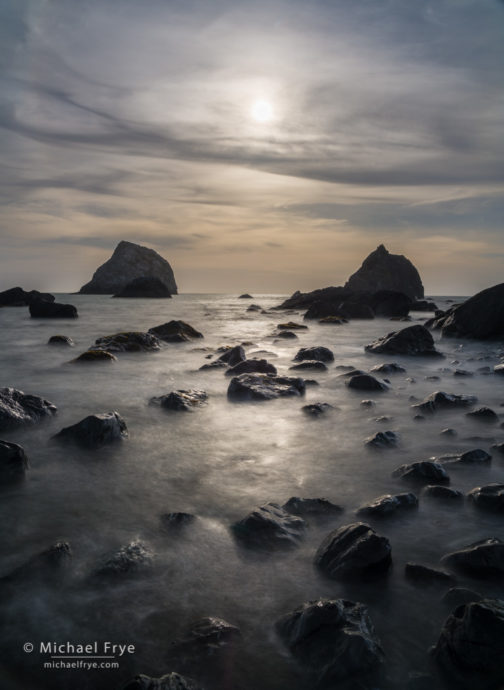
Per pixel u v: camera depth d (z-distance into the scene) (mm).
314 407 6816
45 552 2971
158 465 4660
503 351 14609
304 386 8273
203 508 3740
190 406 6957
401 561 3037
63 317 28266
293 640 2314
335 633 2270
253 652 2275
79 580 2793
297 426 6102
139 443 5320
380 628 2430
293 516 3543
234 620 2492
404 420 6422
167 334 16484
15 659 2215
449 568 2949
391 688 2070
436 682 2100
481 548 2951
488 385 9000
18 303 43812
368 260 83375
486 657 2115
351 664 2135
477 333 17641
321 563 2994
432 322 22844
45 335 18469
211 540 3268
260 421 6324
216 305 49938
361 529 3109
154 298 75062
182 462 4754
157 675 2148
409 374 10297
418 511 3730
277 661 2227
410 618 2508
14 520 3492
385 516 3613
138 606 2582
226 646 2295
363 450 5176
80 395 7812
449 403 7141
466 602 2592
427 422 6328
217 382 9039
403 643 2328
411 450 5191
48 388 8391
